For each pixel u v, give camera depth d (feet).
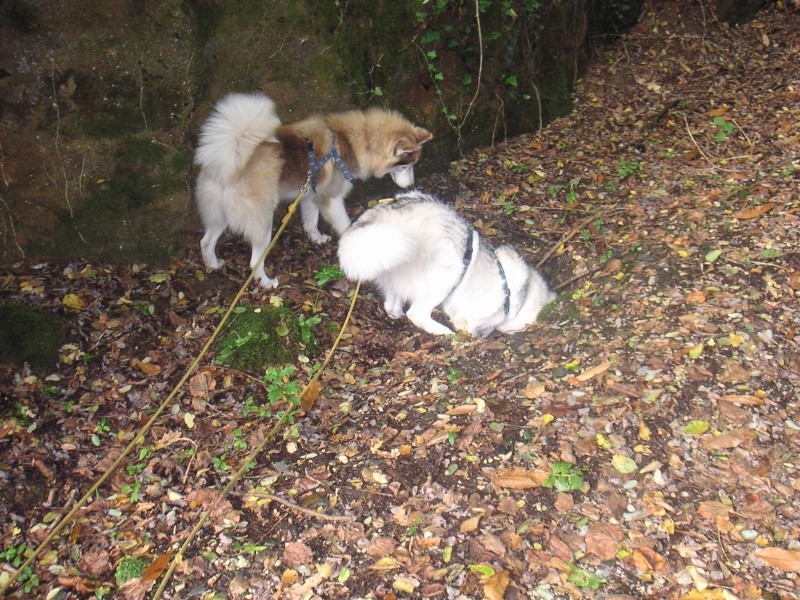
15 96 9.34
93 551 6.77
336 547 6.56
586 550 6.29
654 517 6.50
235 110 9.36
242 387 8.60
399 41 12.11
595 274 10.11
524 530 6.48
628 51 15.96
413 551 6.43
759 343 8.05
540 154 13.44
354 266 8.59
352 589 6.19
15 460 7.53
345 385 8.70
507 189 12.47
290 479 7.34
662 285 9.13
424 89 12.60
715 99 14.43
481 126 13.46
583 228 11.21
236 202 9.68
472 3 12.67
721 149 12.80
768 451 6.99
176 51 10.03
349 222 11.34
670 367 7.86
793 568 6.04
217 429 8.02
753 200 10.66
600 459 7.03
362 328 9.87
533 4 13.33
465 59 12.94
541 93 14.28
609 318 8.87
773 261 9.16
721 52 15.92
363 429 7.87
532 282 10.08
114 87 9.78
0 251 9.65
